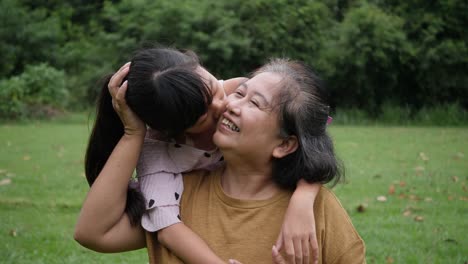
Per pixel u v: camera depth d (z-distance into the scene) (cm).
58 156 914
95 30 2006
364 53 1698
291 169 208
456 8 1745
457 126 1603
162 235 207
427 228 534
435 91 1761
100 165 225
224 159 217
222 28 1678
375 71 1731
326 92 218
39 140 1121
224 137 206
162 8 1744
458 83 1745
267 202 208
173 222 206
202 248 201
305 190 205
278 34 1728
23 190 665
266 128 205
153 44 229
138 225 214
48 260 447
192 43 1702
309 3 1780
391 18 1744
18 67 1877
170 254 209
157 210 208
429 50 1706
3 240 490
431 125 1631
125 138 208
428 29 1731
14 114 1549
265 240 205
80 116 1622
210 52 1702
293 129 206
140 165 220
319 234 204
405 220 556
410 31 1752
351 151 1005
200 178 221
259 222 206
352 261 205
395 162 890
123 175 206
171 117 200
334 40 1769
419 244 489
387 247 480
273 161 211
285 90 206
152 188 212
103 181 205
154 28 1720
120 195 206
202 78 205
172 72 199
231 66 1723
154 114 200
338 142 1135
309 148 206
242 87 211
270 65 219
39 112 1584
